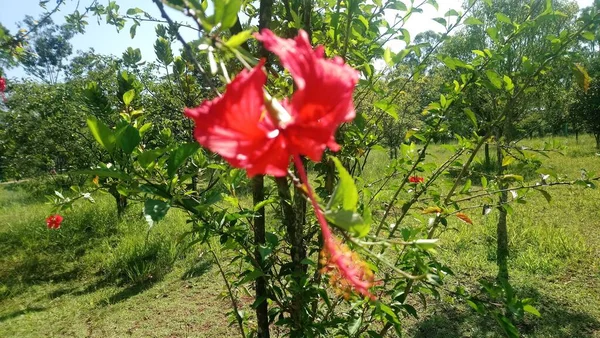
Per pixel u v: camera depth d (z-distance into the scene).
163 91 4.82
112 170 1.18
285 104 0.78
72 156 7.80
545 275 4.86
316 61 0.69
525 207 7.41
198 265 5.68
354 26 1.98
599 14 1.78
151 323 4.41
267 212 4.11
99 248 6.52
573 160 11.62
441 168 2.19
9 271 5.95
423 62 2.03
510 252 5.48
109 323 4.48
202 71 0.92
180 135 4.08
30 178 8.89
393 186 2.32
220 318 4.41
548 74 4.88
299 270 1.81
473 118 2.01
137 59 3.27
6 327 4.50
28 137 7.78
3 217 8.75
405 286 1.94
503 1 5.79
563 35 1.88
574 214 6.91
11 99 7.88
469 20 1.98
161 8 0.92
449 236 5.96
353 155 2.20
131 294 5.13
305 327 1.74
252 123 0.68
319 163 2.16
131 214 7.41
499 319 1.70
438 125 2.15
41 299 5.16
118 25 2.57
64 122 7.64
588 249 5.45
